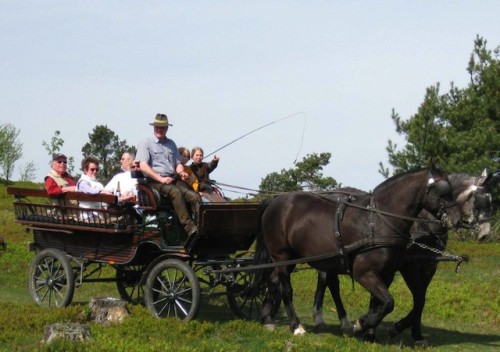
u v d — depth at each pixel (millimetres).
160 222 12312
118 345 10023
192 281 11789
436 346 11766
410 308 14672
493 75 25250
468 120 24672
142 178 12578
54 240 13656
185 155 14047
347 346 10664
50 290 13391
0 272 17578
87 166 13562
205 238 12375
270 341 10836
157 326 11242
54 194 13273
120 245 12750
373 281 10766
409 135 24391
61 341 10086
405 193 10812
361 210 11016
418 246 11680
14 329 11195
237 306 13211
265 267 11906
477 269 18984
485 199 10656
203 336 11117
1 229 23516
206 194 13148
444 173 10781
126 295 14172
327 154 27000
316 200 11688
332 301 15516
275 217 12055
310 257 11523
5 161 52938
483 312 14570
